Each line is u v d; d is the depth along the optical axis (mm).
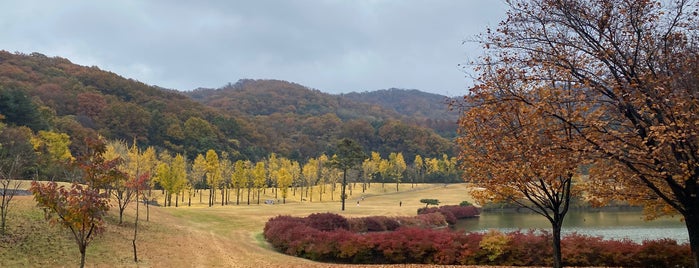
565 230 39219
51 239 17859
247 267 18922
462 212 58000
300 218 34469
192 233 26969
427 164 119938
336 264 20641
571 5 10156
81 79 134750
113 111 105688
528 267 18672
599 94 9969
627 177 10891
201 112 138750
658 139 8375
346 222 35938
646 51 9703
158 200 70250
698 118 8648
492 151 11523
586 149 9359
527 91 10656
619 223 44125
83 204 10086
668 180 9922
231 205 64188
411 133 151500
